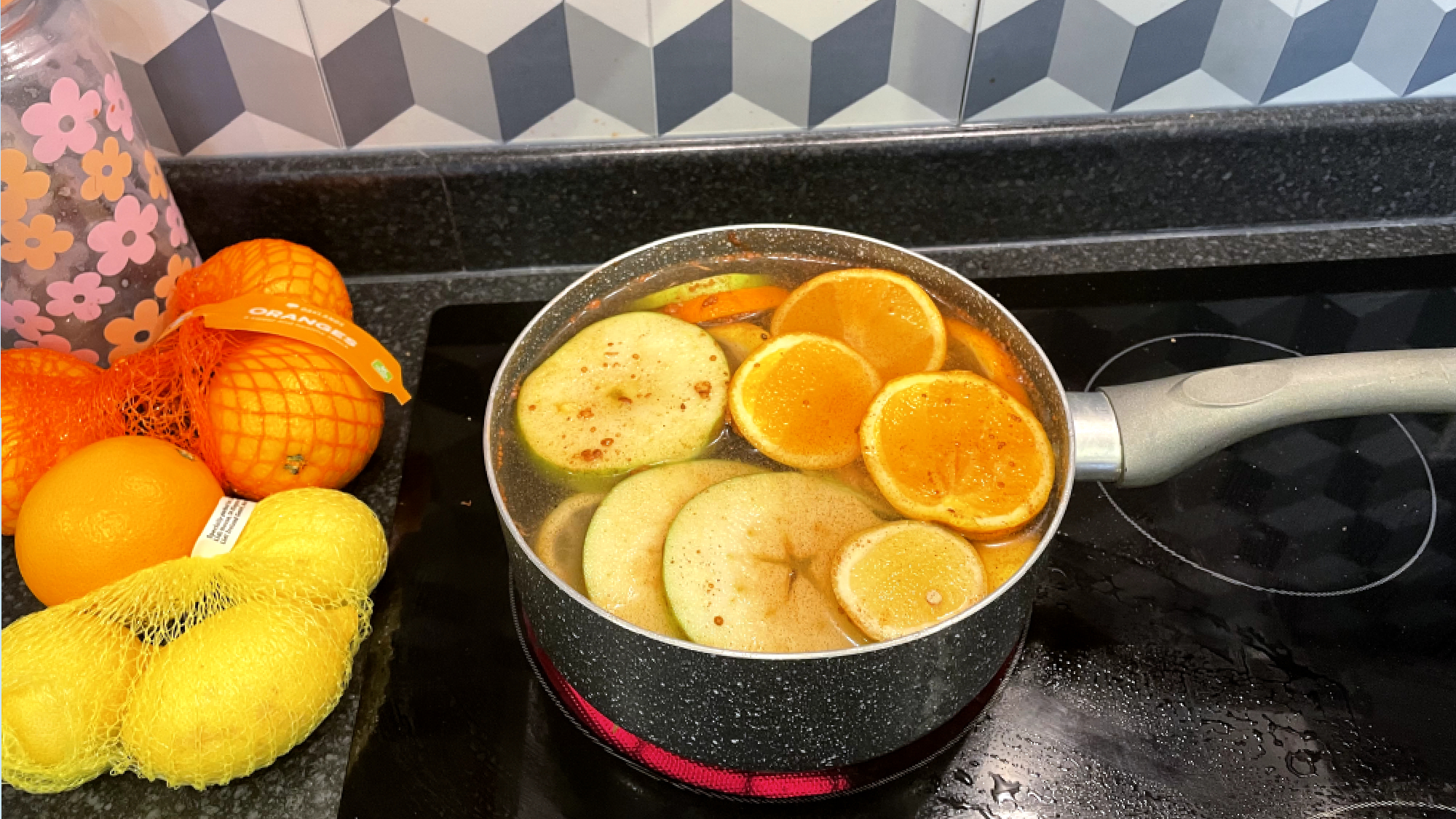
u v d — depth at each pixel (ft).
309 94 2.35
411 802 1.75
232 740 1.68
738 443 1.74
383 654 1.95
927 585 1.51
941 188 2.62
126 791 1.79
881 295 1.88
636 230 2.64
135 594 1.74
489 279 2.69
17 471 1.98
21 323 2.16
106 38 2.19
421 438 2.31
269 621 1.73
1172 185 2.66
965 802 1.73
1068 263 2.72
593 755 1.82
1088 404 1.84
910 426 1.67
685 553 1.58
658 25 2.29
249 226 2.53
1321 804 1.72
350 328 2.05
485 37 2.28
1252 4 2.36
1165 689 1.87
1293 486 2.19
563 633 1.53
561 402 1.78
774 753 1.59
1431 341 2.48
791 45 2.36
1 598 2.07
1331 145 2.59
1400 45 2.47
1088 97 2.53
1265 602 1.99
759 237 1.99
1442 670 1.89
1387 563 2.05
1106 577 2.04
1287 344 2.48
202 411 1.94
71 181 2.03
